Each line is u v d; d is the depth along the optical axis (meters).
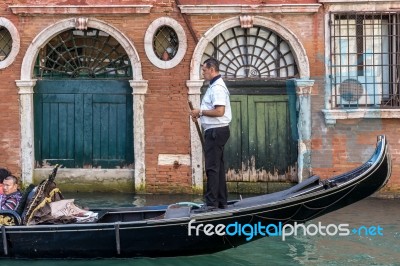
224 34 12.12
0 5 12.04
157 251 8.35
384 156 8.06
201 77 12.05
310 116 11.92
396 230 9.67
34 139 12.42
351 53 11.88
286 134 12.19
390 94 11.89
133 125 12.22
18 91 12.16
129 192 12.33
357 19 11.83
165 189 12.17
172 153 12.12
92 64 12.44
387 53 11.85
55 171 8.77
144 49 12.01
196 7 11.77
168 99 12.05
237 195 12.17
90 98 12.49
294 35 11.82
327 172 11.95
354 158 11.89
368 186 8.13
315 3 11.73
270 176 12.24
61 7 11.92
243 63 12.16
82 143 12.52
